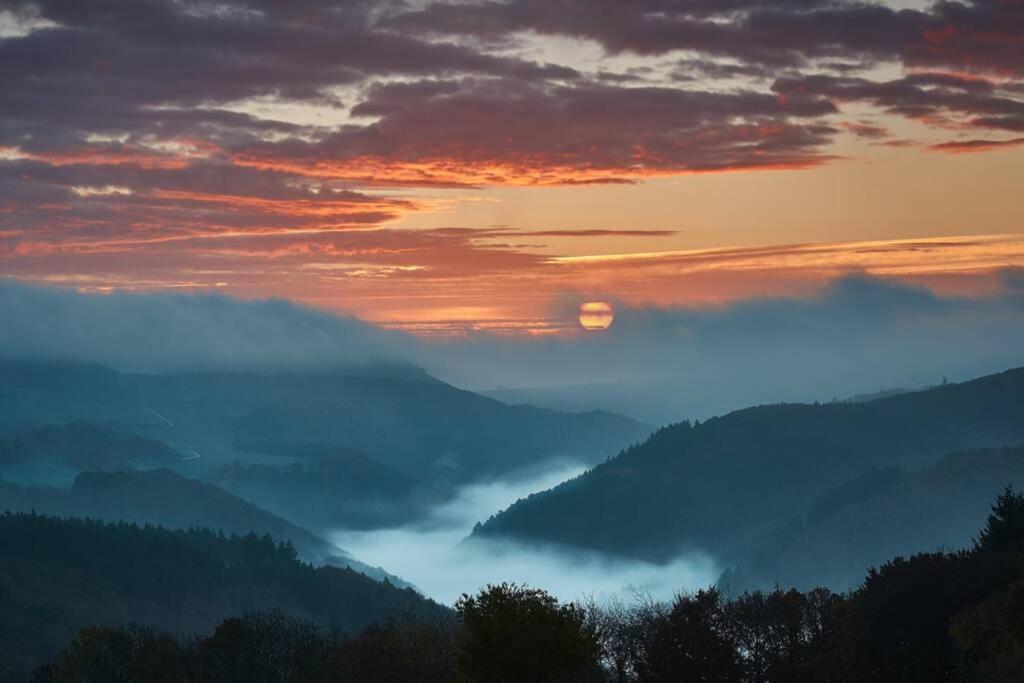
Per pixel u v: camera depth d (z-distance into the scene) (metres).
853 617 55.41
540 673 51.59
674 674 66.38
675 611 69.81
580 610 63.59
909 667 52.22
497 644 51.16
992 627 48.09
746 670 66.56
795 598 68.50
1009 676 45.38
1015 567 53.88
